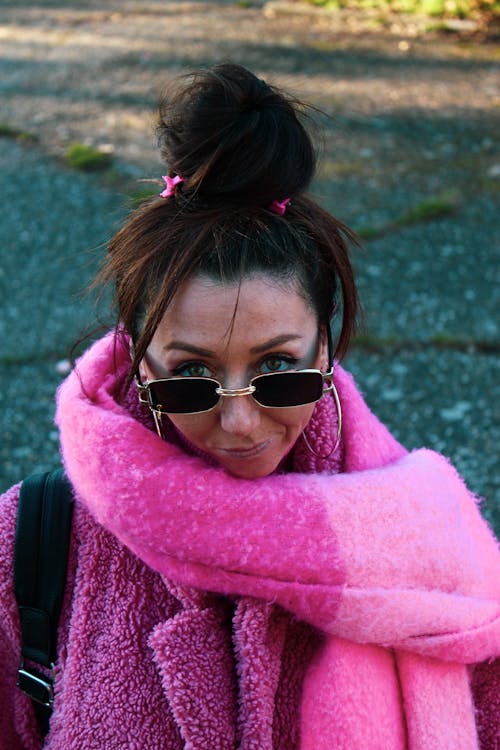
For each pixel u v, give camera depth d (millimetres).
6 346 4613
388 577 1145
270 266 1006
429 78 8328
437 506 1228
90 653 1197
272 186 1028
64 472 1291
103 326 1347
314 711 1144
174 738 1142
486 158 6652
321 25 10125
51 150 6930
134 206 1182
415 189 6156
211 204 1033
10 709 1299
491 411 4000
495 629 1215
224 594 1177
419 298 4867
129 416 1219
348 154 6711
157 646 1137
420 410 4020
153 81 8336
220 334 1005
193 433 1090
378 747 1137
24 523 1243
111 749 1143
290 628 1212
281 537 1117
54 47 9750
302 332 1055
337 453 1282
